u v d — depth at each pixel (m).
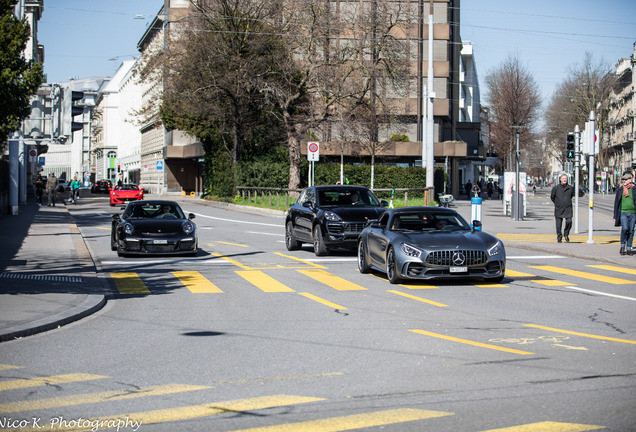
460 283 13.63
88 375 6.80
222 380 6.57
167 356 7.64
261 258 18.42
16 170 34.56
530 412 5.43
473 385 6.29
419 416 5.36
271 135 51.84
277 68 45.75
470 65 96.00
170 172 83.06
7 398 6.00
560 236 21.61
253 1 45.84
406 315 10.18
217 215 38.16
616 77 95.69
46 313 9.98
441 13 65.62
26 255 18.02
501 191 74.31
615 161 120.44
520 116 85.25
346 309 10.77
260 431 5.05
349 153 55.41
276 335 8.80
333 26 44.69
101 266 16.73
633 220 17.81
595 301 11.43
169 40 47.56
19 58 18.39
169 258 18.42
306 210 19.48
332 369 6.98
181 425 5.22
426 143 41.12
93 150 150.75
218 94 46.81
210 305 11.30
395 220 14.38
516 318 9.88
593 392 6.00
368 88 45.47
